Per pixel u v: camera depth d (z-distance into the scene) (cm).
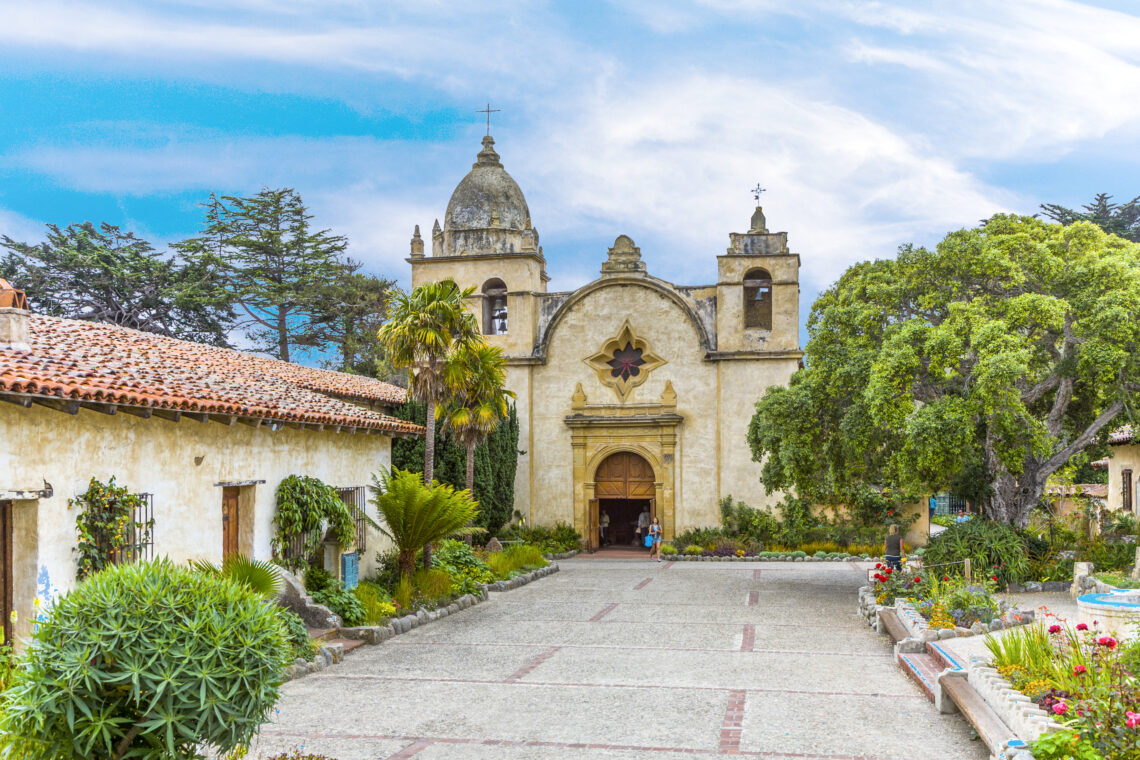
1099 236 2173
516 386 3728
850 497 3266
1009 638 1109
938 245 2127
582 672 1359
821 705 1138
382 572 2109
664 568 3091
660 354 3647
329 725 1062
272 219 4988
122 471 1273
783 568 3047
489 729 1043
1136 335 1914
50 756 654
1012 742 783
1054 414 2197
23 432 1101
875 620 1727
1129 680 806
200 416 1434
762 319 3656
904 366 1969
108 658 664
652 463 3612
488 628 1797
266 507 1658
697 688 1243
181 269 4706
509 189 4022
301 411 1688
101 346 1567
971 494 2247
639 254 3706
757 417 2595
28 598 1109
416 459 2997
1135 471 2994
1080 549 2284
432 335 2162
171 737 654
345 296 5016
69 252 4406
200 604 703
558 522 3678
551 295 3775
